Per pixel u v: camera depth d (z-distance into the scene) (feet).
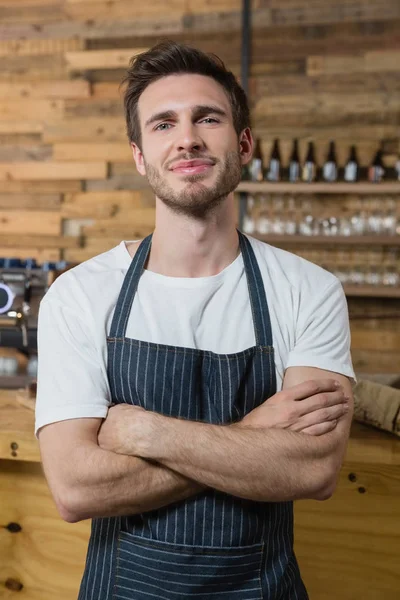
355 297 13.84
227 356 4.32
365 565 5.60
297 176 13.55
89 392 4.23
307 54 14.07
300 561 5.73
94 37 15.02
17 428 5.59
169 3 14.64
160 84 4.40
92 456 3.98
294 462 3.94
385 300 13.71
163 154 4.30
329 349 4.42
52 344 4.36
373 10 13.80
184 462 3.87
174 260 4.53
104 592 4.18
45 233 15.33
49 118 15.23
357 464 5.58
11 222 15.47
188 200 4.25
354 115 13.91
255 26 14.26
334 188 13.09
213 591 4.10
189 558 4.07
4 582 6.01
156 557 4.09
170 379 4.27
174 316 4.44
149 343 4.30
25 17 15.31
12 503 5.96
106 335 4.38
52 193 15.28
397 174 13.67
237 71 14.37
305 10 14.06
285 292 4.52
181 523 4.10
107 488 3.94
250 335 4.43
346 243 13.46
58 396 4.20
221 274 4.54
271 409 4.14
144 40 14.80
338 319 4.53
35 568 5.94
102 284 4.53
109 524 4.27
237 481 3.88
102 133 15.02
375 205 13.56
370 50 13.85
